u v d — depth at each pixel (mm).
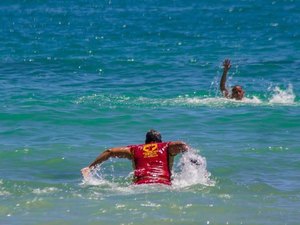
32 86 69875
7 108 55250
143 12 168500
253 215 28969
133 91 66250
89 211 29219
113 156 34344
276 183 34656
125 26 137125
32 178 35688
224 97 61469
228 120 51656
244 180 35062
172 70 81438
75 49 103875
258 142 44219
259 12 162500
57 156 40406
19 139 45156
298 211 29641
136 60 90125
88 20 152125
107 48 104500
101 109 55375
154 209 29391
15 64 88438
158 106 57250
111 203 30250
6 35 125438
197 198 31141
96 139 45344
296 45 105750
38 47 107312
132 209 29375
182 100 60469
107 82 73000
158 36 119688
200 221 28047
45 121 50969
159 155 34125
